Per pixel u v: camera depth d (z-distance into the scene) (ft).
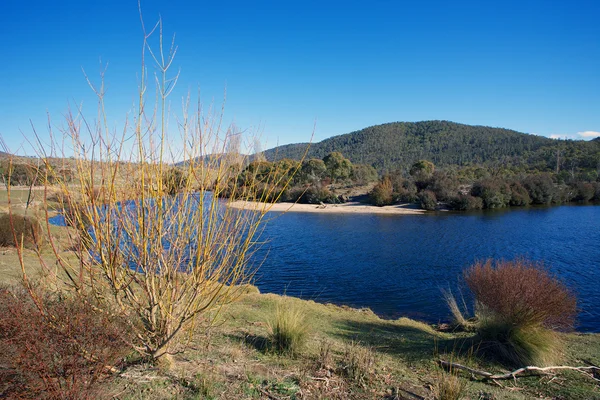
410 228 124.36
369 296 52.95
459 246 91.20
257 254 83.10
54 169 9.61
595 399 16.60
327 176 259.60
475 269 25.75
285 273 66.23
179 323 12.02
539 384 18.26
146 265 11.25
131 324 11.33
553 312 21.16
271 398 12.30
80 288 10.35
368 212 175.83
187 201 11.32
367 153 555.28
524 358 20.25
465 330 33.78
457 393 14.37
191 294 11.83
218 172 11.16
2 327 9.11
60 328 9.37
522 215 154.40
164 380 12.15
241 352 16.39
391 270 68.23
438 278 62.34
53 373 9.15
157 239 11.10
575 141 400.26
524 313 21.24
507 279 22.76
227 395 11.96
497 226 124.47
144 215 10.67
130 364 12.84
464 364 20.12
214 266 11.80
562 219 139.23
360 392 13.99
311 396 12.84
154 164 10.72
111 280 10.73
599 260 73.00
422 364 20.04
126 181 10.52
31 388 8.74
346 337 25.67
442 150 514.68
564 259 74.28
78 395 9.11
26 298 10.33
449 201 181.98
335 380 14.62
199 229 10.87
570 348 24.59
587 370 20.27
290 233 115.44
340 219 152.46
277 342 17.87
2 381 8.86
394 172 234.79
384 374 16.56
